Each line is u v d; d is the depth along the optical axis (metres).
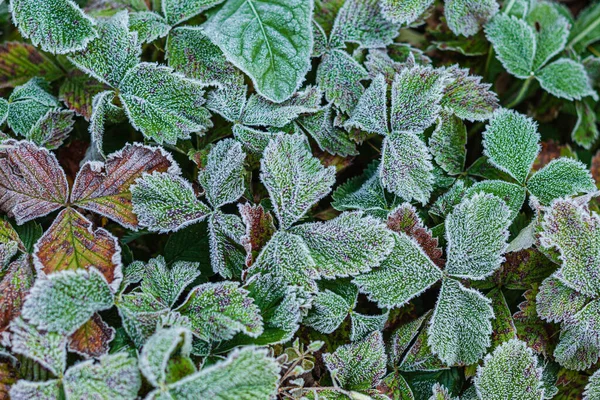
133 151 0.70
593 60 0.81
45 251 0.68
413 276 0.70
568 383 0.72
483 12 0.77
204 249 0.72
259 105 0.73
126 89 0.72
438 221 0.73
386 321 0.71
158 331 0.66
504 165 0.73
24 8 0.71
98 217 0.72
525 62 0.77
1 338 0.67
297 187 0.70
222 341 0.68
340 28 0.75
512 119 0.74
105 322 0.68
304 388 0.68
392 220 0.71
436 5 0.80
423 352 0.71
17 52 0.76
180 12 0.74
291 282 0.69
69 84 0.75
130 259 0.71
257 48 0.73
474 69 0.79
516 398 0.69
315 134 0.73
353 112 0.74
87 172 0.70
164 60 0.74
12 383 0.66
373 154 0.76
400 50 0.76
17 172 0.69
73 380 0.66
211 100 0.73
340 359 0.69
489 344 0.70
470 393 0.71
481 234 0.71
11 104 0.72
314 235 0.70
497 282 0.72
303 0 0.73
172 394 0.65
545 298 0.70
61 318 0.66
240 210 0.69
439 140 0.73
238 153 0.70
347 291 0.71
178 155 0.74
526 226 0.73
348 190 0.74
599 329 0.70
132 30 0.73
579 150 0.81
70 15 0.71
